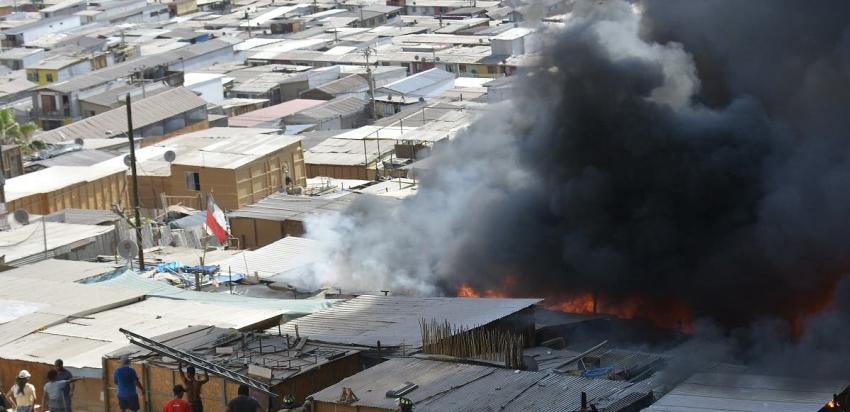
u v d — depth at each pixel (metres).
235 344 37.31
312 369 34.59
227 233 61.97
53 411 33.66
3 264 54.78
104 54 150.00
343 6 195.00
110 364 36.28
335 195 73.44
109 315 42.22
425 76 128.38
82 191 75.38
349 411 32.00
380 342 36.75
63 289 45.16
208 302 44.16
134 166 55.62
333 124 117.19
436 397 32.25
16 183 74.88
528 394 32.44
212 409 34.19
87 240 59.94
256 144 81.75
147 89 119.81
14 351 38.47
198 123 108.25
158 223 67.25
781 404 32.69
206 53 150.00
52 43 166.75
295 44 161.25
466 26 169.00
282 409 32.50
